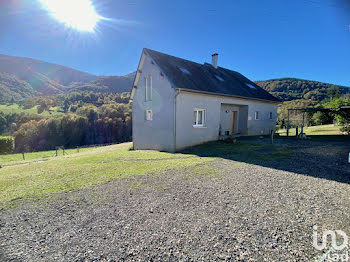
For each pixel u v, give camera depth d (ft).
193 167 17.98
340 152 23.16
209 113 34.63
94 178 15.62
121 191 12.35
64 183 14.58
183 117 30.25
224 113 41.04
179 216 8.84
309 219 8.38
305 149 25.72
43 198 11.60
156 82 33.19
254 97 42.78
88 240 7.23
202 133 33.55
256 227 7.79
